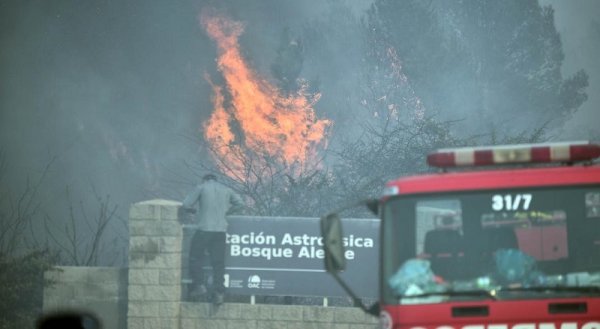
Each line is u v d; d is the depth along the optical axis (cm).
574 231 1398
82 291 2559
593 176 1414
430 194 1422
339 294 2458
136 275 2481
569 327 1345
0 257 2575
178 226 2495
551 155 1500
